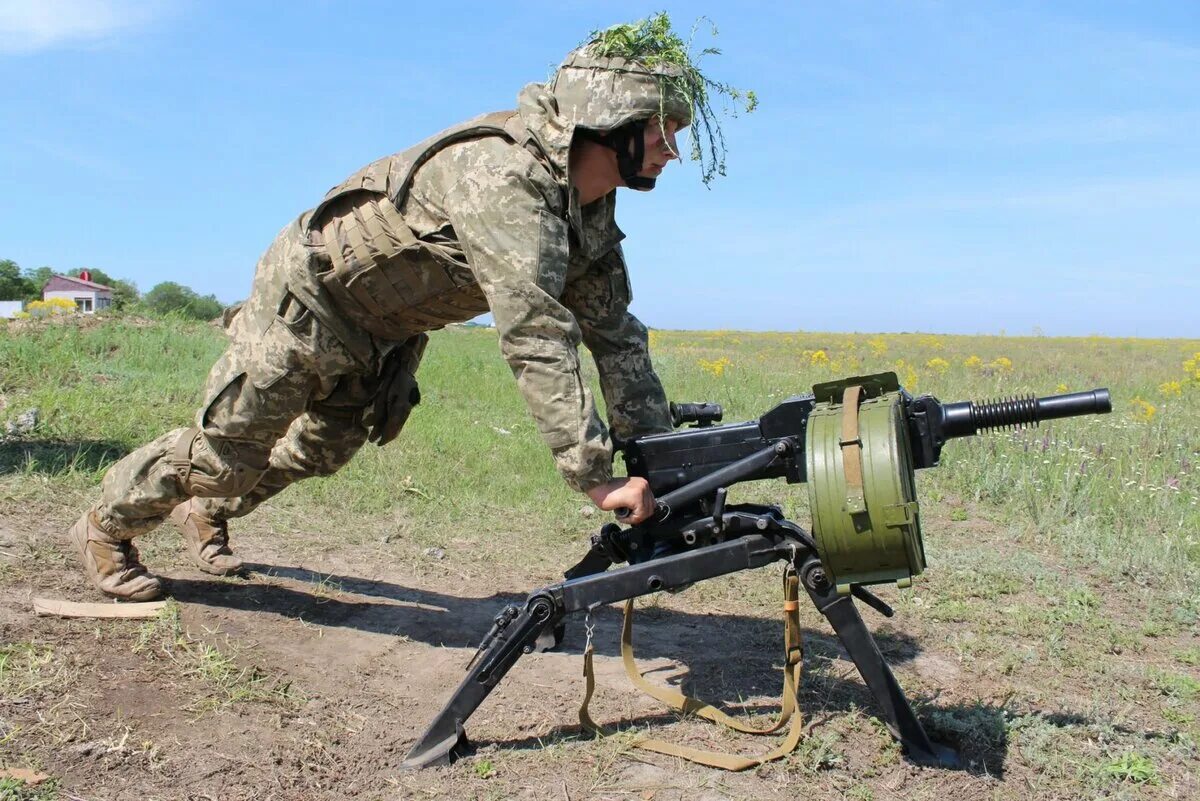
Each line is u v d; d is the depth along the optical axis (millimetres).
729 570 2791
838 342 33719
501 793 2680
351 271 2990
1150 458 7250
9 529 4281
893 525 2439
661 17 2787
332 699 3209
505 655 2824
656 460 2943
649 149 2785
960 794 2740
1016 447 7109
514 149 2738
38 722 2779
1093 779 2824
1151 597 4516
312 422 3590
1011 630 4031
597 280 3260
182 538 4578
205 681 3180
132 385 7555
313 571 4500
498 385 10289
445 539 5281
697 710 3152
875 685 2869
